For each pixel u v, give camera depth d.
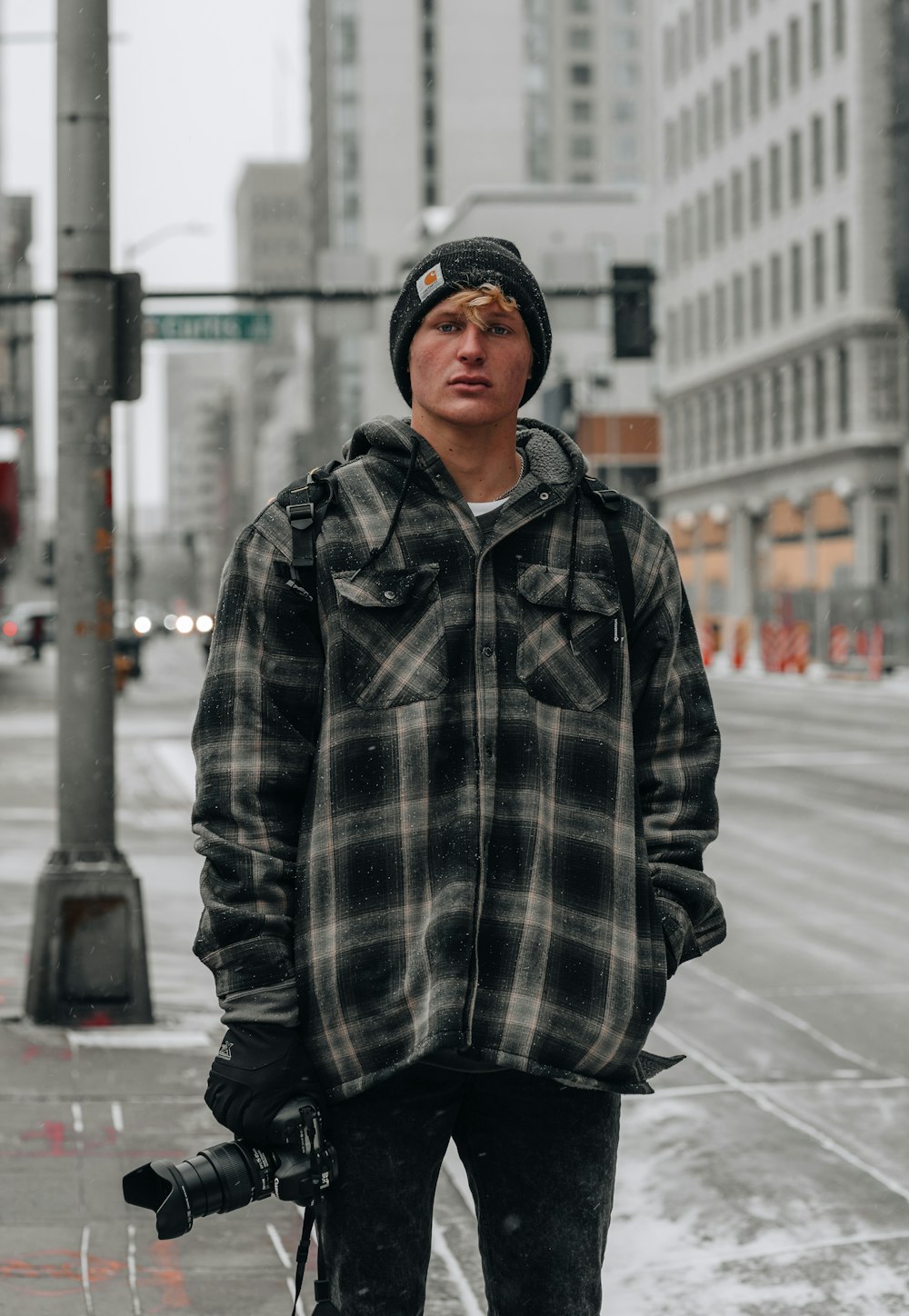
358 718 2.37
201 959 2.37
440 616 2.39
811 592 43.03
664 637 2.53
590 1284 2.43
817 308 56.28
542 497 2.46
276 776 2.39
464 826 2.34
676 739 2.54
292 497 2.46
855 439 53.09
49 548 51.38
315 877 2.36
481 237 2.51
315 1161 2.26
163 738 23.00
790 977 8.26
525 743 2.38
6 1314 3.94
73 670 6.98
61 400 7.00
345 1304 2.39
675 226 69.56
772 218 59.75
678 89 68.81
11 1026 6.86
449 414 2.43
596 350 85.88
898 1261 4.45
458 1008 2.28
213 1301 4.07
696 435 67.88
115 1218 4.61
